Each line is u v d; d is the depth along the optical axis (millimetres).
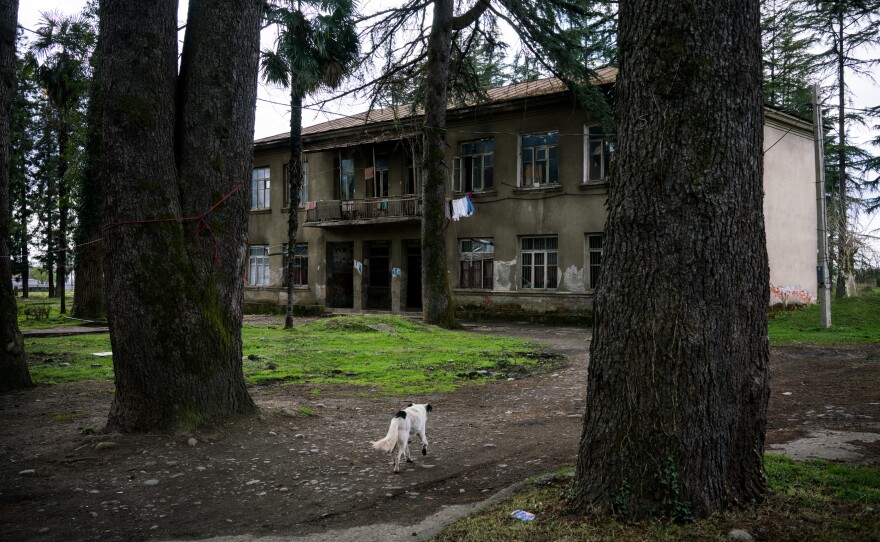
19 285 56500
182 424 6703
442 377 11539
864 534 3562
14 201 35406
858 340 15805
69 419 7844
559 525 3877
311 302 31469
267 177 33562
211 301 7109
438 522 4328
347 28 12227
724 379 3908
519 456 6137
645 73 4086
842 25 25781
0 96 9836
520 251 25375
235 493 5137
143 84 6781
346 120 31547
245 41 7465
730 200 3957
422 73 22047
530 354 14773
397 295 28672
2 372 9891
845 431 6598
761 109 4199
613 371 4043
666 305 3908
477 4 21109
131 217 6703
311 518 4539
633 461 3893
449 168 27016
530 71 21578
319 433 7148
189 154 7121
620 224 4121
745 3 4082
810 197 24172
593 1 19891
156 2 6930
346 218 29219
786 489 4305
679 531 3592
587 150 23781
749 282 4039
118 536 4254
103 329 19734
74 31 21297
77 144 22281
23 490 5184
